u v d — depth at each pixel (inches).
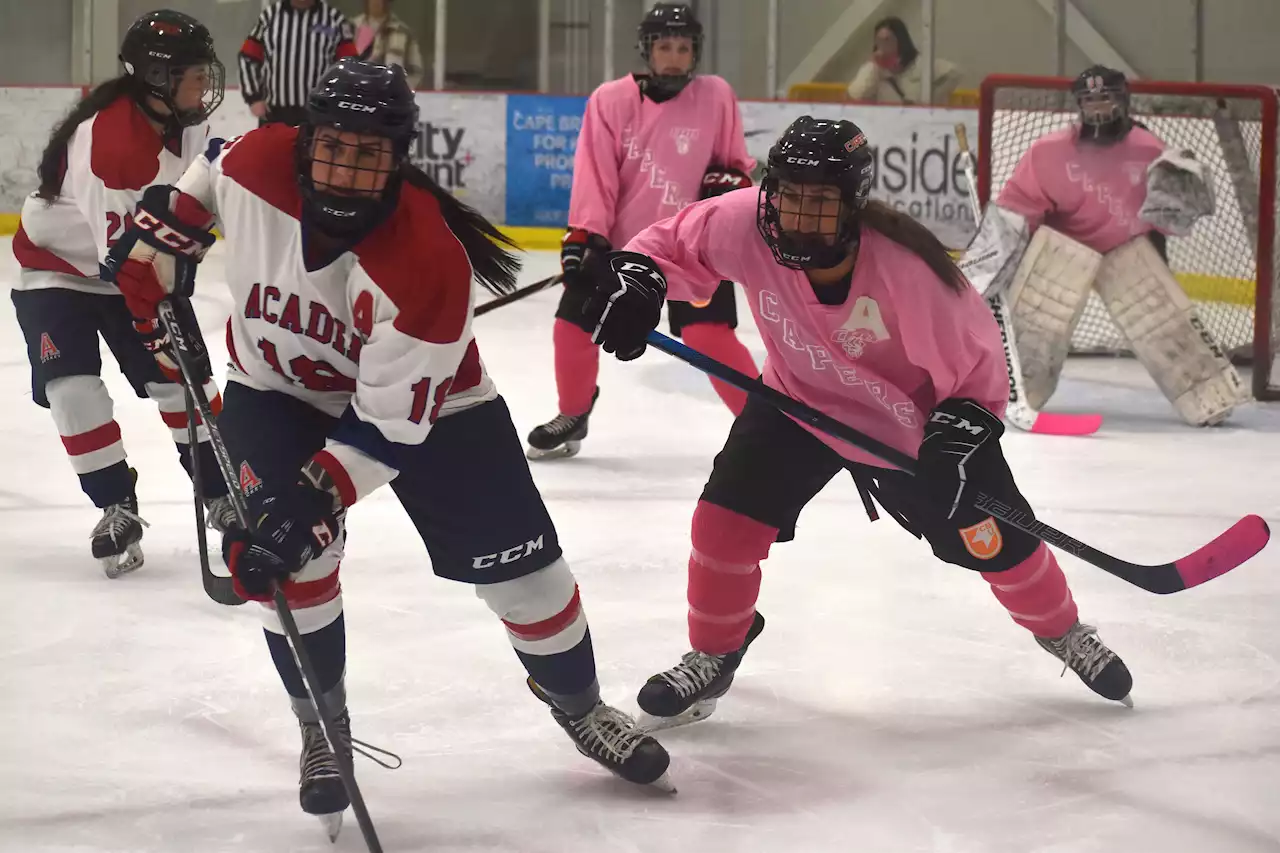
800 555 251.0
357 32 690.2
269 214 128.1
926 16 711.7
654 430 357.7
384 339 126.6
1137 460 335.3
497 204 690.8
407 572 234.5
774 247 152.1
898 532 267.1
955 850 142.4
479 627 208.2
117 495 227.3
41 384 225.1
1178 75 743.7
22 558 237.8
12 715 172.2
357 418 130.3
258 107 509.7
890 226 150.7
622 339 155.3
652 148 313.6
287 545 125.5
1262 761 166.1
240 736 167.5
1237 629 215.0
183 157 213.2
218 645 198.2
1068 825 148.6
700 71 822.5
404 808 149.7
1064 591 178.4
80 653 194.1
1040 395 388.8
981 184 439.2
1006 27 778.8
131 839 141.1
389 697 180.7
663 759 152.2
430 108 681.6
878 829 147.0
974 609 222.8
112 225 208.8
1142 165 374.9
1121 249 382.3
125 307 228.2
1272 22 707.4
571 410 319.9
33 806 147.8
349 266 127.0
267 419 137.3
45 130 658.8
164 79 203.5
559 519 271.6
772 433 167.8
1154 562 249.8
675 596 225.3
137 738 166.4
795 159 144.4
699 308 306.8
